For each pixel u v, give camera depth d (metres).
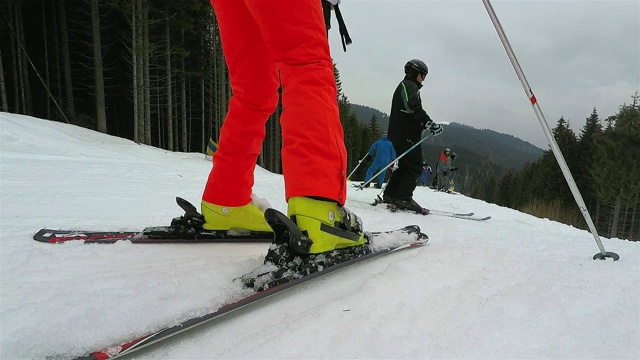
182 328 0.90
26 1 18.08
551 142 1.69
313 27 1.19
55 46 19.77
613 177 29.91
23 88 18.31
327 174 1.18
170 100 19.50
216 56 23.17
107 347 0.82
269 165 28.73
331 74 1.24
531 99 1.68
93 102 22.73
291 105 1.20
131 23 15.67
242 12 1.43
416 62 4.30
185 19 18.77
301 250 1.15
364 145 52.56
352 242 1.35
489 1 1.64
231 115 1.58
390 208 4.19
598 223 32.38
